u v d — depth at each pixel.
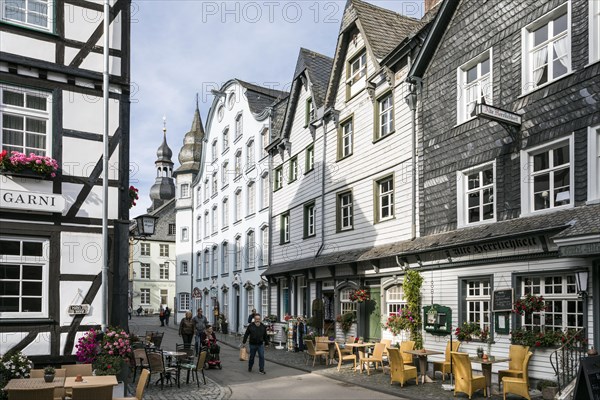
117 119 12.55
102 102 12.39
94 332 11.32
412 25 21.12
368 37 19.44
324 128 22.66
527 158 13.00
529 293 12.56
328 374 15.58
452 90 15.55
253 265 31.06
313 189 23.55
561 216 11.62
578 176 11.71
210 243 40.00
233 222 34.59
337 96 22.00
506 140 13.55
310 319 22.03
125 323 12.09
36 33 11.73
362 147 19.84
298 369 17.12
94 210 12.02
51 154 11.68
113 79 12.55
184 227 47.69
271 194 28.59
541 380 11.92
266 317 26.83
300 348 22.31
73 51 12.11
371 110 19.39
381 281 17.89
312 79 24.22
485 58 14.73
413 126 16.88
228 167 36.44
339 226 21.25
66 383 9.02
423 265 15.77
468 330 13.91
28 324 11.07
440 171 15.75
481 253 13.70
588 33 11.72
